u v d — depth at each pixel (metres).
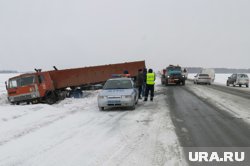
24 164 5.77
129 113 12.55
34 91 19.98
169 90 27.11
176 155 6.20
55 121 10.60
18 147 7.04
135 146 6.95
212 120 10.52
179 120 10.55
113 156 6.16
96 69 25.97
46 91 20.27
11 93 20.17
